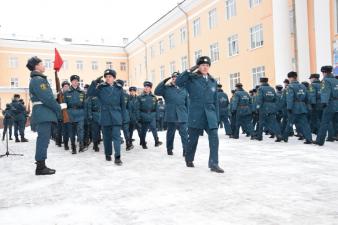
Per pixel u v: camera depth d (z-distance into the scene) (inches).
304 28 585.9
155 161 249.3
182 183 171.3
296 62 587.2
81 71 1549.0
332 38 536.4
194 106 204.4
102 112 247.8
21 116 498.6
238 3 798.5
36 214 129.5
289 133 366.6
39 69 215.8
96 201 144.1
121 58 1631.4
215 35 898.1
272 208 124.6
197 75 203.3
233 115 419.5
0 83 1395.2
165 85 277.3
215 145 200.2
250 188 155.6
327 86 285.7
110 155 263.6
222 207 128.1
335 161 219.3
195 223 111.8
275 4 608.7
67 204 141.5
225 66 863.7
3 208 139.0
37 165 211.5
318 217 113.2
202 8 951.0
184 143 272.2
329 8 538.6
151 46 1346.0
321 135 298.5
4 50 1406.3
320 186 155.1
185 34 1060.5
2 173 224.4
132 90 374.3
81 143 326.0
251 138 385.7
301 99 319.3
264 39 711.7
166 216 120.3
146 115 334.3
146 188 163.6
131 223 114.6
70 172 216.2
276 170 195.6
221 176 184.5
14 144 458.0
